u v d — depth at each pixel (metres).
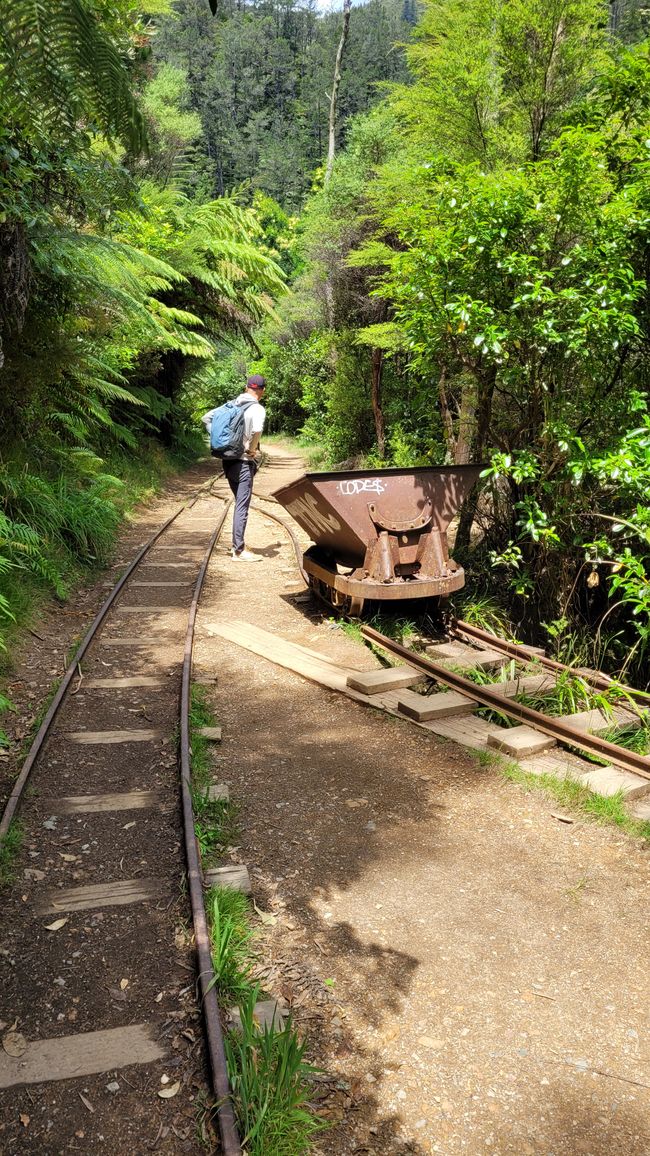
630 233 6.72
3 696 5.64
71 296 9.08
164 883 3.74
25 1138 2.45
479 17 9.45
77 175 5.91
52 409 10.89
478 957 3.35
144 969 3.18
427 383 9.56
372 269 17.03
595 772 4.88
